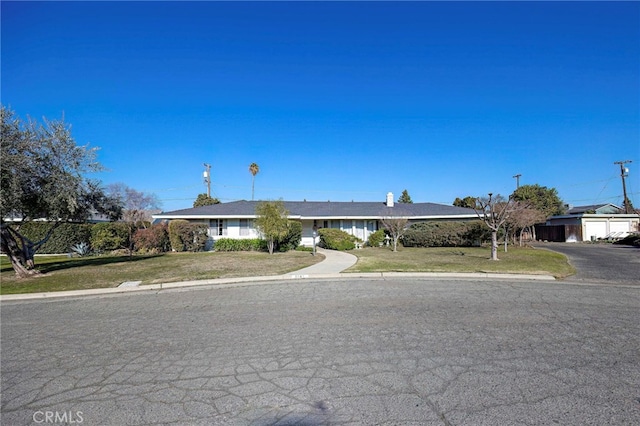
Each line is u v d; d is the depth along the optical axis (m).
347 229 28.77
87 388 3.87
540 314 6.72
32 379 4.12
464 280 11.08
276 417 3.23
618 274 12.02
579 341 5.14
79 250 21.64
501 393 3.60
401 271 12.52
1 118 10.62
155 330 6.05
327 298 8.44
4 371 4.36
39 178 11.29
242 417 3.23
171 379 4.06
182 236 22.84
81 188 12.12
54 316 7.26
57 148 11.43
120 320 6.80
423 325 6.04
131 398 3.63
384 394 3.62
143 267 14.33
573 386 3.73
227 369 4.31
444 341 5.19
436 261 15.68
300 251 23.12
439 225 26.30
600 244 31.11
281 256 18.78
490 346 4.96
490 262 15.20
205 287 10.48
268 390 3.75
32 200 11.53
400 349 4.89
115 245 22.73
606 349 4.81
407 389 3.71
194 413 3.32
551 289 9.42
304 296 8.74
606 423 3.05
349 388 3.76
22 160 10.56
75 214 12.85
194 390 3.78
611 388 3.68
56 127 11.66
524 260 15.98
